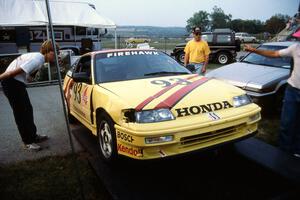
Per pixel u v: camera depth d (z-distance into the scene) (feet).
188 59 21.93
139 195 9.23
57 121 19.40
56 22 35.76
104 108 11.33
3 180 11.54
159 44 91.56
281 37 51.85
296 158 11.21
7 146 15.35
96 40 50.67
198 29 21.03
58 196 10.32
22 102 13.99
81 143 14.67
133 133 9.60
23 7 33.42
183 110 10.12
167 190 9.55
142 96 10.73
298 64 11.70
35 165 12.75
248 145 12.52
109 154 11.54
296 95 11.96
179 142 9.65
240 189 9.64
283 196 9.07
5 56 35.70
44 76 34.32
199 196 9.22
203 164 11.48
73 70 17.21
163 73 14.01
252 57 22.41
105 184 9.95
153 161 9.59
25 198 10.28
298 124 12.41
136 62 14.37
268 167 10.37
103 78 13.41
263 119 17.81
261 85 17.58
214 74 20.48
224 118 10.33
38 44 44.70
